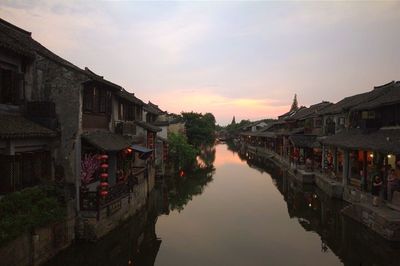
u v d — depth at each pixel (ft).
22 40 52.34
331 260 47.39
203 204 83.41
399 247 47.16
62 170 49.26
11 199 36.45
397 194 58.08
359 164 87.10
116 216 54.80
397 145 56.59
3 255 31.68
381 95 85.71
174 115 203.51
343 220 62.64
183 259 47.78
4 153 39.81
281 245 53.72
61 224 42.88
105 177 49.90
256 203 84.43
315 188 100.01
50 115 48.42
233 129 546.26
